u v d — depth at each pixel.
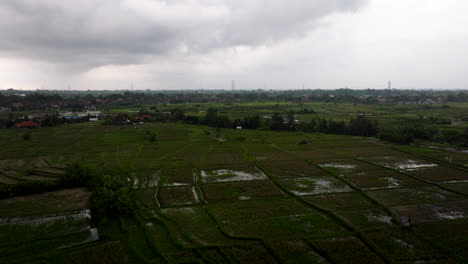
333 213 33.44
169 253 25.77
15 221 32.28
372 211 34.53
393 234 28.59
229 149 71.19
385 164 56.28
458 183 44.19
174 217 32.91
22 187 39.66
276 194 40.25
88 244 27.64
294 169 52.75
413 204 36.44
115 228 30.47
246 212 34.19
